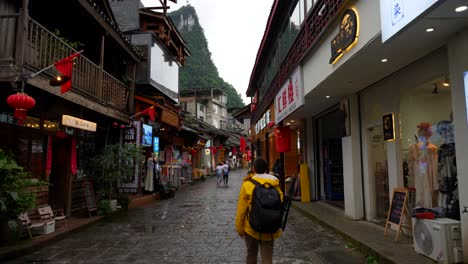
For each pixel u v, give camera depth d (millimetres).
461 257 5289
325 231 8945
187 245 7684
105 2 12656
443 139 6344
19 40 7086
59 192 10531
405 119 7566
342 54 6875
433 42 5715
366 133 9383
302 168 14328
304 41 9953
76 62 9445
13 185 6801
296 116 14258
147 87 16438
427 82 6660
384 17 5055
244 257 6695
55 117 9969
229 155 56844
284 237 8375
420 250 5969
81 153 12055
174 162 23312
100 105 10883
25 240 7422
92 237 8508
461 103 5191
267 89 18234
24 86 7363
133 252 7105
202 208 13852
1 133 8164
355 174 9648
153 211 13047
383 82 8250
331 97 10281
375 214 9273
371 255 6422
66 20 10695
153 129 17672
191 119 31828
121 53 13617
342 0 6676
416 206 7125
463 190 5172
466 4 4289
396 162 7754
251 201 4469
